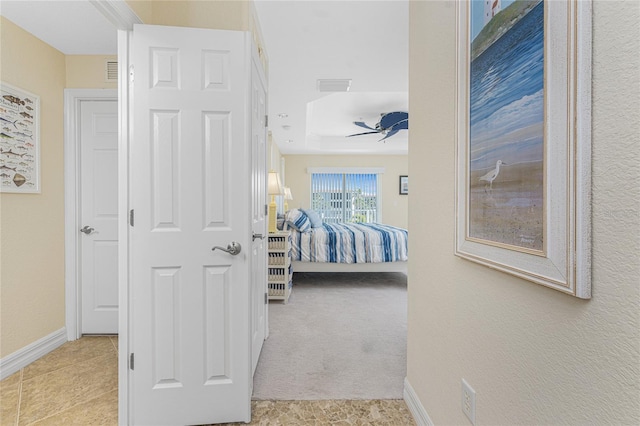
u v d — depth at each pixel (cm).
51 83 231
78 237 250
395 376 193
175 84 151
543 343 75
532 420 78
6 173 197
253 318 189
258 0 191
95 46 233
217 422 155
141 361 151
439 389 131
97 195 253
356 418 157
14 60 202
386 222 768
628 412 55
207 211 155
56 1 181
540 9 73
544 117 71
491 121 92
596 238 61
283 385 183
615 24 57
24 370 201
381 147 685
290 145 645
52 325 231
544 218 72
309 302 340
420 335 151
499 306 91
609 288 58
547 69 70
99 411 161
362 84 320
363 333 257
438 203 131
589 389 63
